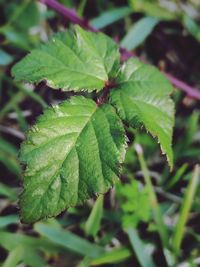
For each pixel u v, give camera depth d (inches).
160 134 6.4
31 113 11.6
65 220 10.0
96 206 9.4
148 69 7.3
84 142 5.9
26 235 9.7
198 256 9.7
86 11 12.9
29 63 6.7
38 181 5.6
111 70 7.1
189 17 12.3
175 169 10.8
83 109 6.2
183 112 11.7
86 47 7.1
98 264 9.5
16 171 10.3
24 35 12.0
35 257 9.2
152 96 7.0
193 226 10.4
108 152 5.8
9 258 9.0
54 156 5.7
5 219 9.5
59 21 12.3
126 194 9.7
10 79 11.4
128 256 9.4
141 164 9.8
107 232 9.8
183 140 10.9
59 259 9.7
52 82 6.5
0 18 12.6
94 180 5.6
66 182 5.6
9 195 10.0
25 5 12.0
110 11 12.2
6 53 11.8
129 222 9.5
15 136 11.3
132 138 10.5
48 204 5.5
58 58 6.9
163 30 12.8
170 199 10.5
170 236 9.9
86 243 9.3
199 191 10.0
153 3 12.6
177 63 12.7
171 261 9.3
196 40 12.8
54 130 5.9
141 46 12.6
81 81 6.7
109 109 6.3
